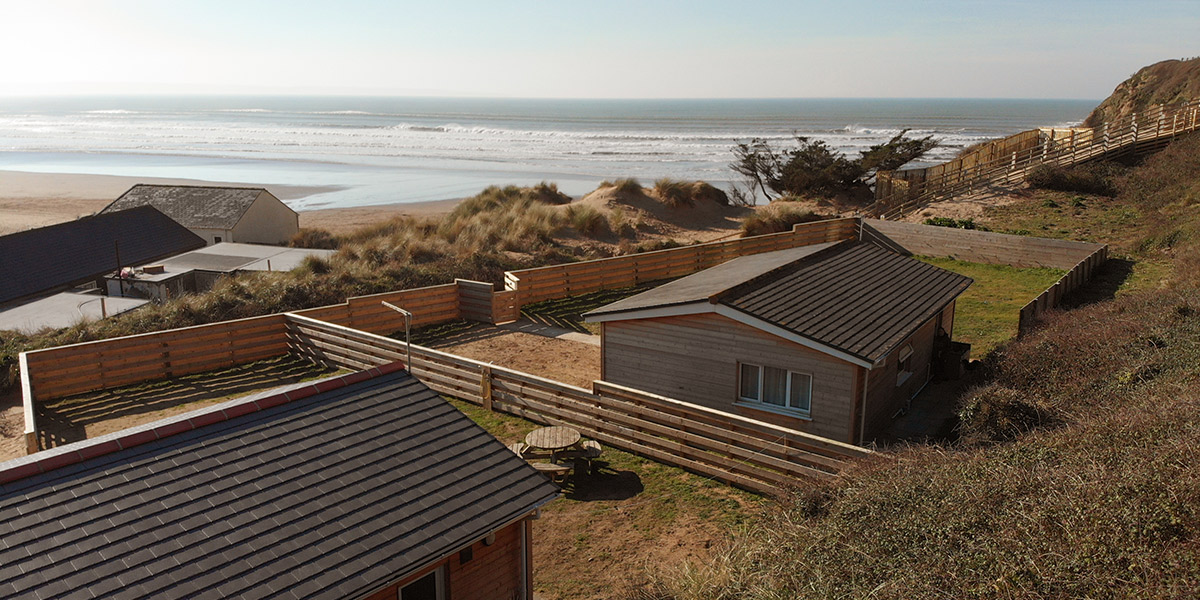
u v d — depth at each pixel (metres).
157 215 31.78
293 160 91.44
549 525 10.66
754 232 34.50
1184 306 14.21
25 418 13.44
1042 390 12.55
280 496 7.15
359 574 6.55
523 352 19.34
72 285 25.48
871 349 12.67
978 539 6.91
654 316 14.44
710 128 161.00
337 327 17.69
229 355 18.20
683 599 8.11
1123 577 5.80
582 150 103.19
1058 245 27.22
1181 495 6.42
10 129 179.62
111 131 164.50
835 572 7.29
